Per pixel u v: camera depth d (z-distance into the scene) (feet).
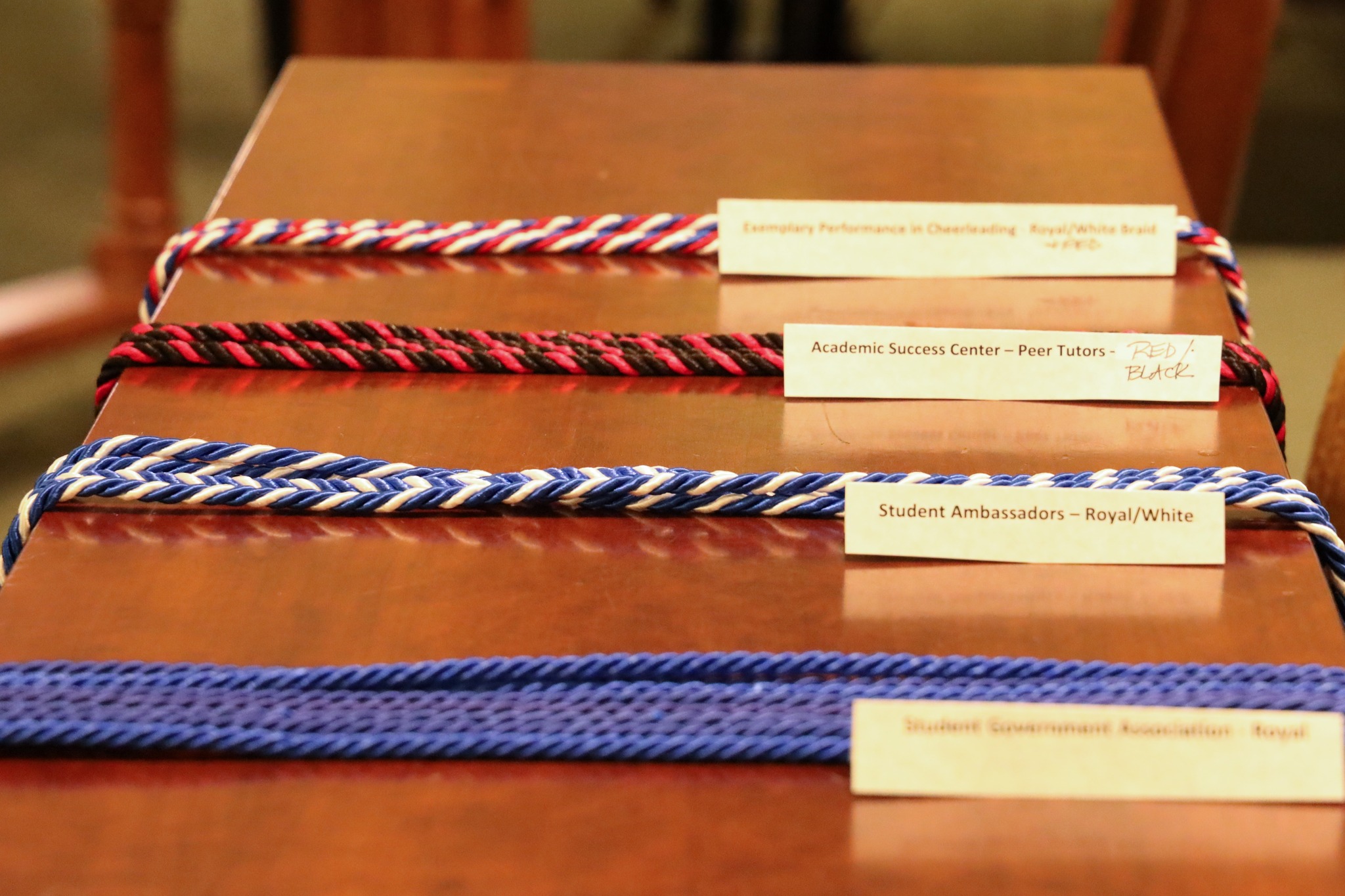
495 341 2.42
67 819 1.71
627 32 7.97
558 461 2.21
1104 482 2.12
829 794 1.76
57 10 8.20
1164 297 2.57
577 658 1.88
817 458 2.22
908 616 1.98
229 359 2.37
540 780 1.77
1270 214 6.32
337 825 1.70
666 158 2.97
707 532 2.11
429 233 2.66
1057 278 2.62
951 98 3.22
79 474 2.13
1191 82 4.30
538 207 2.80
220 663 1.89
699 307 2.55
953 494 2.07
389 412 2.30
